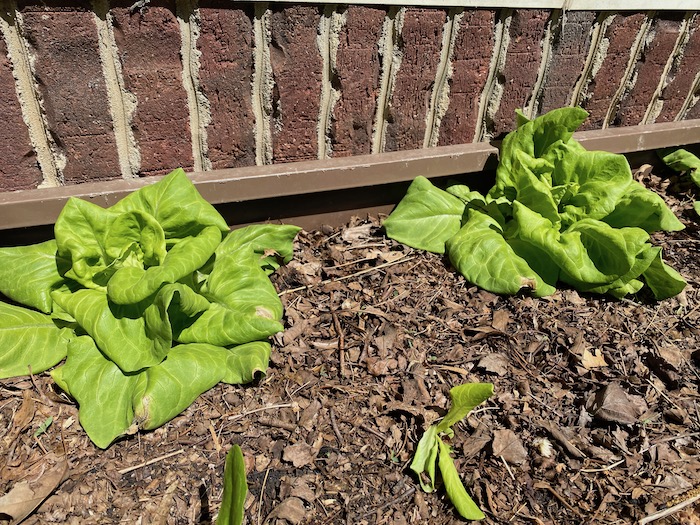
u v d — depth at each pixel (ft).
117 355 1.33
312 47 1.71
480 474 1.32
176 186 1.53
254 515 1.20
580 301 1.82
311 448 1.33
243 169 1.81
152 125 1.66
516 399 1.49
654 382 1.57
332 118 1.88
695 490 1.30
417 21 1.78
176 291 1.31
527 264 1.77
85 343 1.41
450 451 1.36
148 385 1.30
